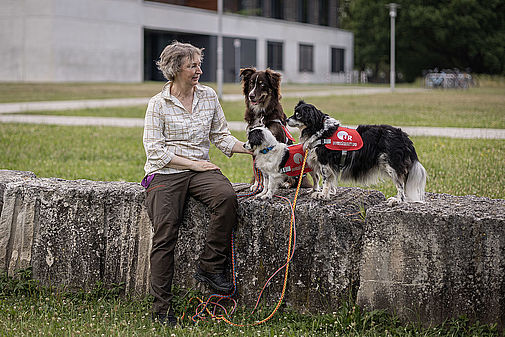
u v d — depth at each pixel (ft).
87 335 12.95
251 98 18.65
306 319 14.03
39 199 15.65
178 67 14.56
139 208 15.16
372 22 200.54
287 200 14.78
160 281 14.06
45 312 14.30
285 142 19.06
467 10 176.35
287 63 185.57
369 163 14.55
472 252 12.82
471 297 12.89
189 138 14.97
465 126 45.70
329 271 14.07
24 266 15.84
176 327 13.52
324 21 204.74
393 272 13.41
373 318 13.37
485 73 189.47
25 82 120.57
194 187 14.48
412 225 13.19
